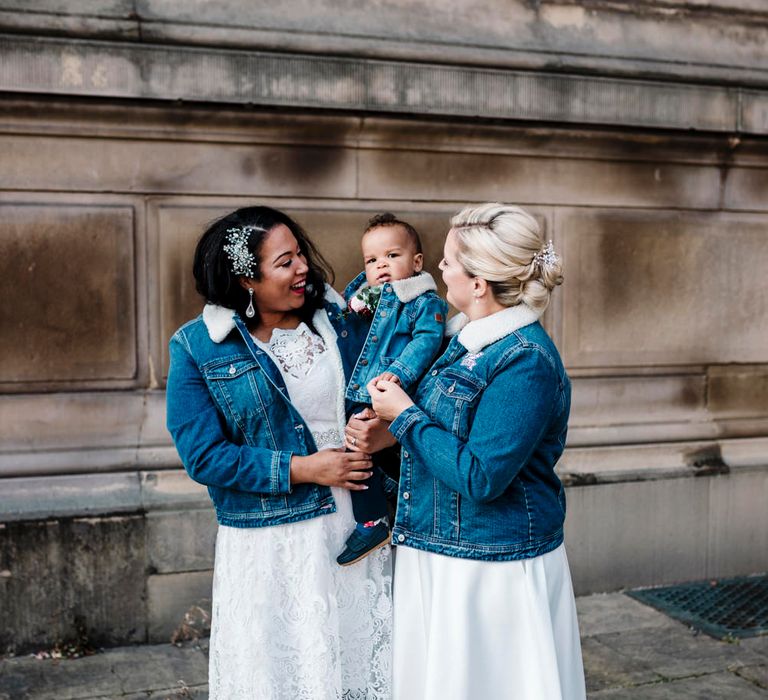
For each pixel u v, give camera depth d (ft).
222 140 12.77
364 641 7.84
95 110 12.16
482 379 6.85
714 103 14.74
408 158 13.62
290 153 13.07
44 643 12.12
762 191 15.43
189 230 12.76
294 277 7.54
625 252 14.79
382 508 7.85
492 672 6.99
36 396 12.36
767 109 15.06
